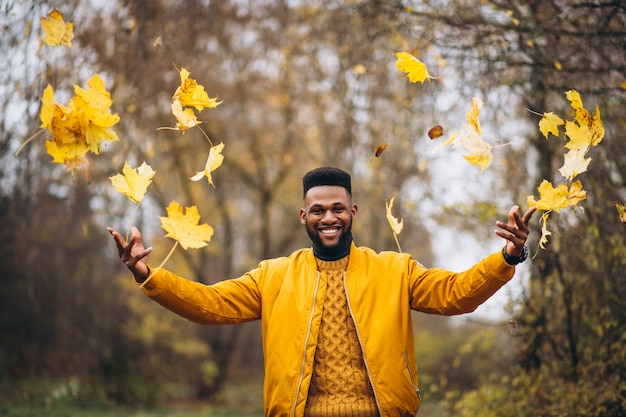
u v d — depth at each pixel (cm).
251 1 1027
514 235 284
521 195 663
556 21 545
